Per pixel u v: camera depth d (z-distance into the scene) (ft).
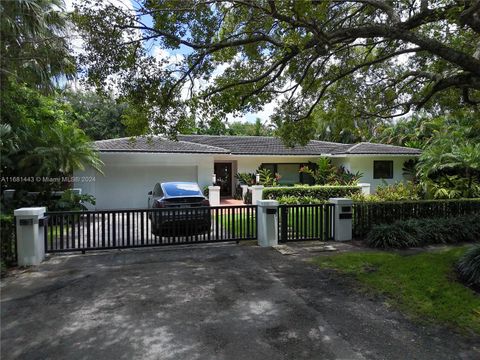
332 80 29.40
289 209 30.27
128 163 53.47
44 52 24.32
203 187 57.00
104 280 19.36
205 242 27.84
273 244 27.53
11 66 25.20
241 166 72.18
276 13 18.21
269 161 73.82
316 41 20.89
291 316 14.65
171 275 20.24
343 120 35.50
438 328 13.58
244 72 28.45
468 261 19.53
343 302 16.19
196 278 19.71
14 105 36.47
